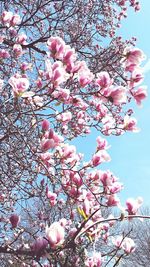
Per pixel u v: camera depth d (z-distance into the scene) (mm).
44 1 8281
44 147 3748
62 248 2791
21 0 7770
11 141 4664
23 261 3084
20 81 3355
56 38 3426
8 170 5223
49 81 3420
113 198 3451
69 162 4156
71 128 5148
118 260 3240
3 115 3910
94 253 3391
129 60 3752
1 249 3166
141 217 3045
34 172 4262
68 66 3461
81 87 3598
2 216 6277
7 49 6176
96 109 4586
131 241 3348
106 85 3535
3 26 5762
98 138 4012
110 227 4301
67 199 4094
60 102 3557
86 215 3336
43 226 4715
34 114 3684
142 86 3736
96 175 3934
